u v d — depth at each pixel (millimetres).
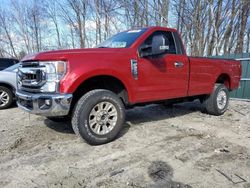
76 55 3971
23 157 3883
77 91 4289
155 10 16344
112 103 4285
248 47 18281
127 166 3523
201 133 4852
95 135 4145
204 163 3582
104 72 4113
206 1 16266
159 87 4883
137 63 4520
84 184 3107
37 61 4062
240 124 5527
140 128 5137
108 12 18625
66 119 5535
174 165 3533
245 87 9273
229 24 16828
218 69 6188
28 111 4121
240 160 3682
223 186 3012
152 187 3008
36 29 24953
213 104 6168
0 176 3334
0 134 4988
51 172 3408
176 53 5266
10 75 7805
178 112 6652
